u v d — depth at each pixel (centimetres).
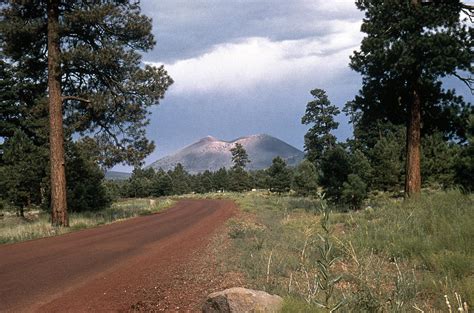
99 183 3259
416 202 1587
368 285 584
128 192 11012
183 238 1545
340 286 664
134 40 2667
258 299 512
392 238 1011
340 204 2384
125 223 2372
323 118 8681
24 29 2380
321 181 2502
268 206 3275
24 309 667
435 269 764
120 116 2694
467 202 1321
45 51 2639
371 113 2292
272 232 1472
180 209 3781
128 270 966
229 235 1494
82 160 3100
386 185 3597
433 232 1035
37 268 1020
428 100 2175
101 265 1043
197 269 915
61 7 2509
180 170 15312
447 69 1867
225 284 753
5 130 4244
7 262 1127
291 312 484
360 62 2094
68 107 2758
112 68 2580
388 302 554
